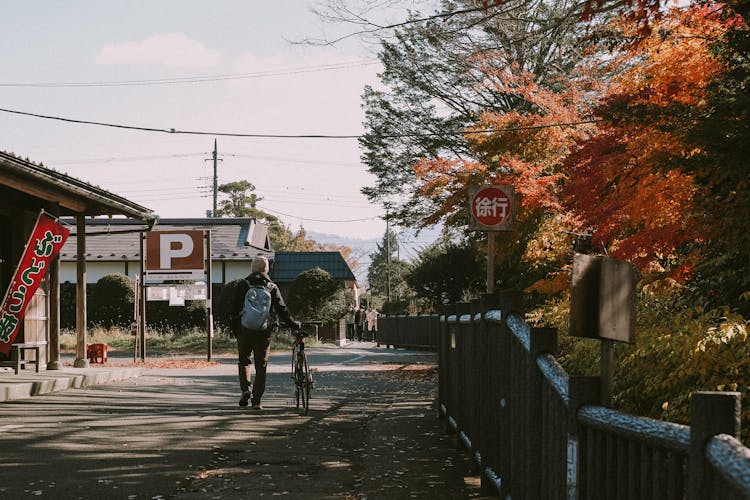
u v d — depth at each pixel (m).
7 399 11.69
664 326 6.24
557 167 15.05
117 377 16.19
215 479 6.41
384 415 11.21
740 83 8.00
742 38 7.98
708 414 2.01
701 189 8.11
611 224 9.33
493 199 10.08
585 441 3.17
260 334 11.12
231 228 49.06
